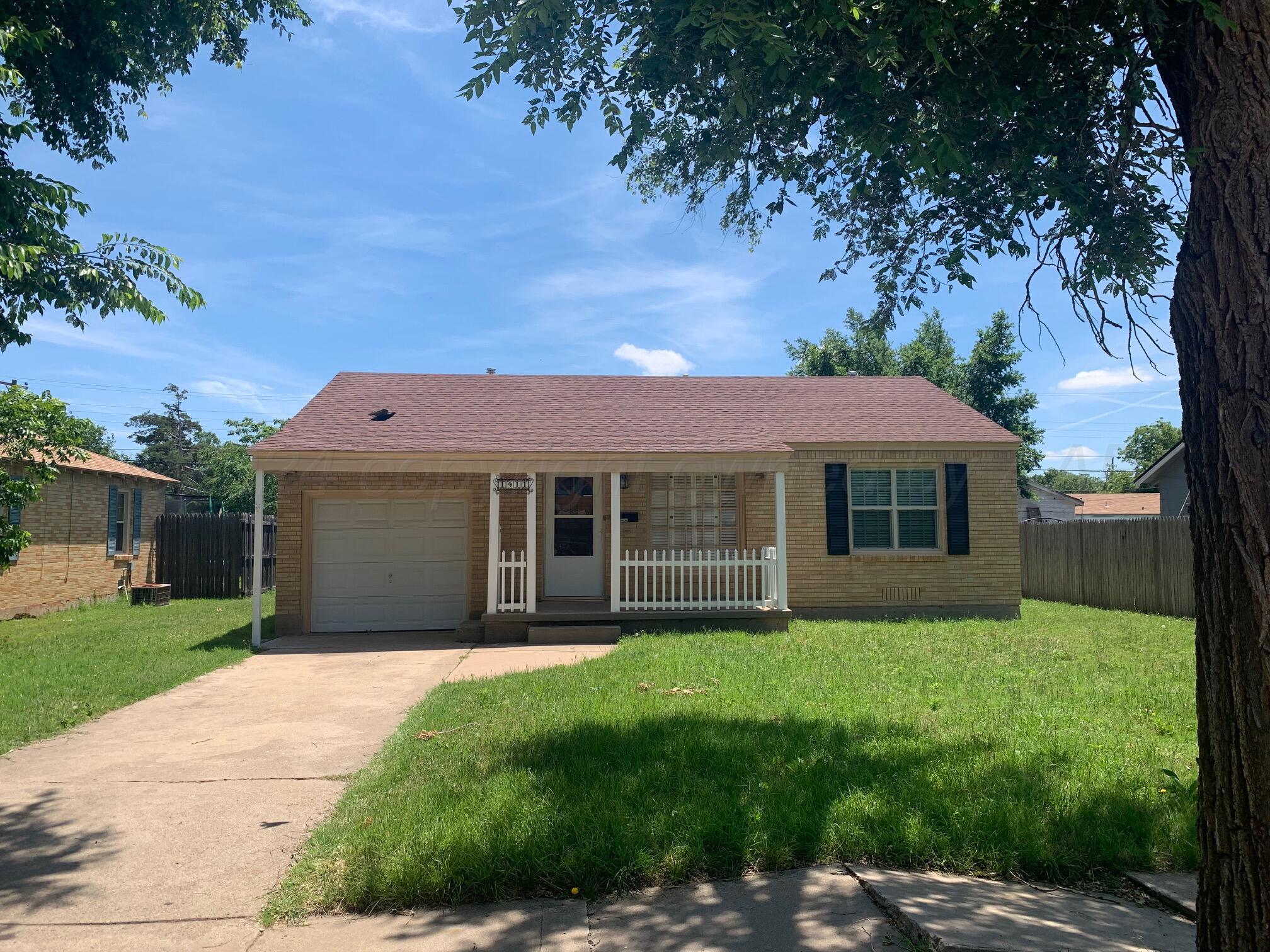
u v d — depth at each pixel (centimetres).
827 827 457
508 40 480
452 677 973
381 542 1413
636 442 1339
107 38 1177
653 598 1414
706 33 441
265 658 1137
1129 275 490
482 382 1673
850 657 1007
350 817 501
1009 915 374
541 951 352
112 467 2033
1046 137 496
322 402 1494
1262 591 269
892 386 1767
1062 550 1905
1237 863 271
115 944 369
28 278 840
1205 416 291
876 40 436
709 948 351
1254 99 291
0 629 1466
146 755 662
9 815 526
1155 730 673
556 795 501
